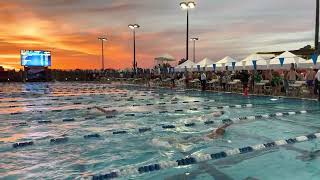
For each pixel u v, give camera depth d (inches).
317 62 738.8
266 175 229.9
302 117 473.7
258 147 299.9
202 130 389.7
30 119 491.5
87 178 227.5
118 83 1614.2
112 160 273.6
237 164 253.8
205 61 1098.7
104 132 384.2
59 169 250.8
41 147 319.0
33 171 246.8
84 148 313.6
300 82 748.6
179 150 300.2
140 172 237.5
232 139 339.0
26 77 1873.8
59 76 1971.0
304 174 231.5
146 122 452.4
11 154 293.9
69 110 589.0
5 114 545.3
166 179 224.5
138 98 799.7
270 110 549.3
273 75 852.6
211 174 232.7
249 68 901.8
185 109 581.0
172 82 1178.6
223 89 968.3
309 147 302.0
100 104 684.7
